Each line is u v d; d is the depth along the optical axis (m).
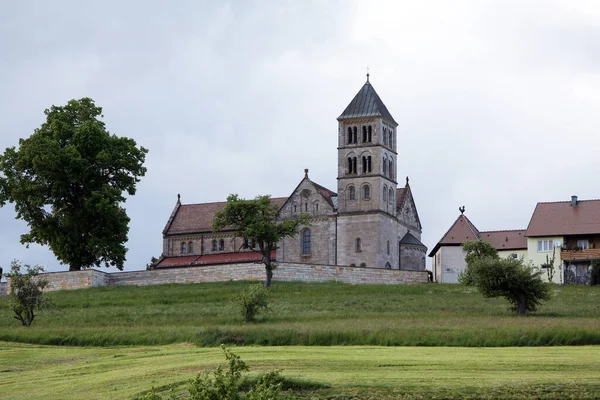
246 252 170.12
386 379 63.81
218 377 50.41
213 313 110.62
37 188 140.00
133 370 72.62
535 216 150.88
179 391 63.72
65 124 143.50
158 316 110.75
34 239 143.62
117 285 143.75
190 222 176.75
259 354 76.12
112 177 145.62
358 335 85.06
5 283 143.75
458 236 156.88
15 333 97.50
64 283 141.25
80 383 69.50
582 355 72.56
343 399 59.62
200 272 142.88
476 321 92.88
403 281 147.12
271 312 110.50
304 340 85.44
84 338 93.88
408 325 90.25
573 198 151.38
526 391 59.31
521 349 77.50
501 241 156.12
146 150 146.88
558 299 118.69
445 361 70.31
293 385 62.31
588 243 147.12
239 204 135.38
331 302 118.62
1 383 71.88
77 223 142.00
